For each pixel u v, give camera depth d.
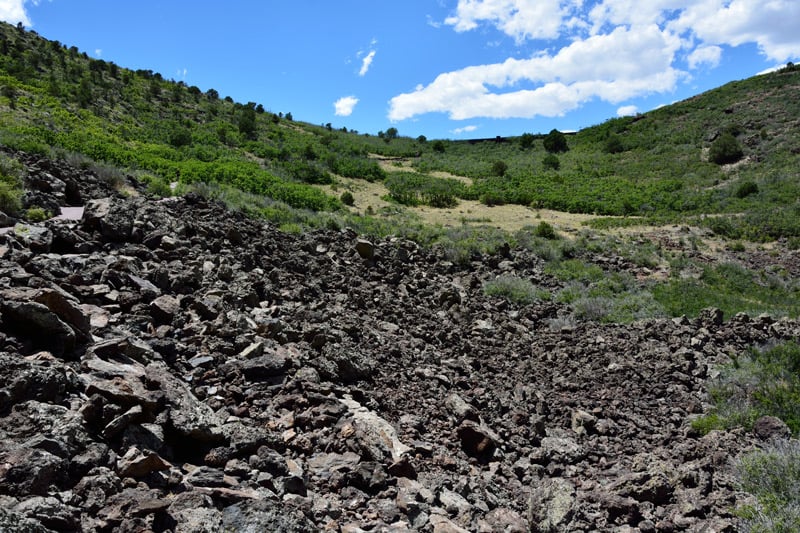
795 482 5.95
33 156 18.50
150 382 5.04
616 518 5.54
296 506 4.14
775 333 14.34
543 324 15.98
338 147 62.00
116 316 6.87
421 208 38.31
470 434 6.82
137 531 3.27
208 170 31.25
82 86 50.88
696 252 26.58
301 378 6.79
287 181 37.31
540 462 6.96
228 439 4.86
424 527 4.44
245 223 17.81
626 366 11.48
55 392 4.32
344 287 14.19
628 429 8.49
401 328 12.16
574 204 39.44
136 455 4.03
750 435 8.03
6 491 3.21
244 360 6.93
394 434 6.07
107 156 28.16
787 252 27.22
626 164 55.66
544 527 5.05
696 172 48.88
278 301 10.98
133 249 10.20
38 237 8.85
